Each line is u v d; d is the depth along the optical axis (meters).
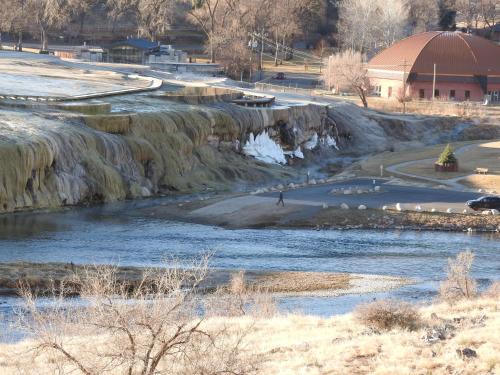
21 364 49.84
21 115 151.75
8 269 92.25
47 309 65.69
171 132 166.12
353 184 153.25
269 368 48.47
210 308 71.44
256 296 75.75
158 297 45.06
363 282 92.12
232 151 181.25
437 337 53.34
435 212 128.62
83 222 124.94
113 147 151.00
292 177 179.50
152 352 44.62
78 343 48.56
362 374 47.19
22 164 131.38
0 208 128.00
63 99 175.88
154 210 135.25
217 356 44.34
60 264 96.06
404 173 164.25
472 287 74.75
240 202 136.88
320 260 103.75
